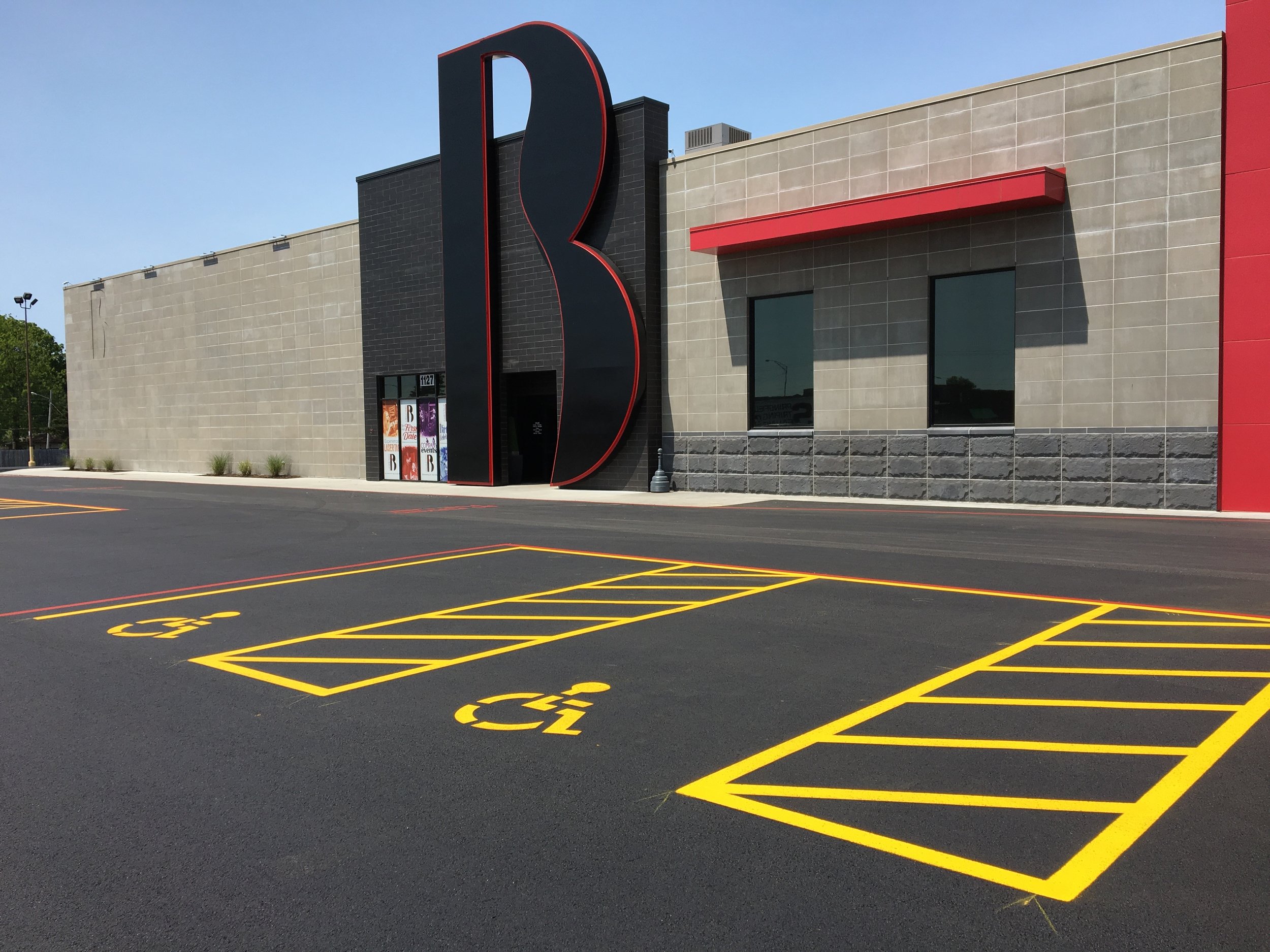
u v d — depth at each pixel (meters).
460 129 26.70
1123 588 9.54
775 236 19.88
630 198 23.02
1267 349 15.28
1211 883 3.59
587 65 23.30
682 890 3.60
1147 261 16.22
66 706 6.17
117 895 3.64
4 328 103.12
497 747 5.24
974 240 18.05
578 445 24.22
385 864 3.86
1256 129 15.20
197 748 5.30
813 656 7.05
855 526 15.26
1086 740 5.18
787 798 4.46
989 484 18.11
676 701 6.01
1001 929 3.28
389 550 13.62
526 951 3.20
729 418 21.97
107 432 41.56
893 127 19.00
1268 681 6.27
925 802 4.38
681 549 13.06
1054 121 17.05
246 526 17.67
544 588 10.20
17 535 16.81
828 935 3.26
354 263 30.77
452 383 27.47
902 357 19.12
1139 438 16.42
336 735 5.50
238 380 35.09
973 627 7.94
